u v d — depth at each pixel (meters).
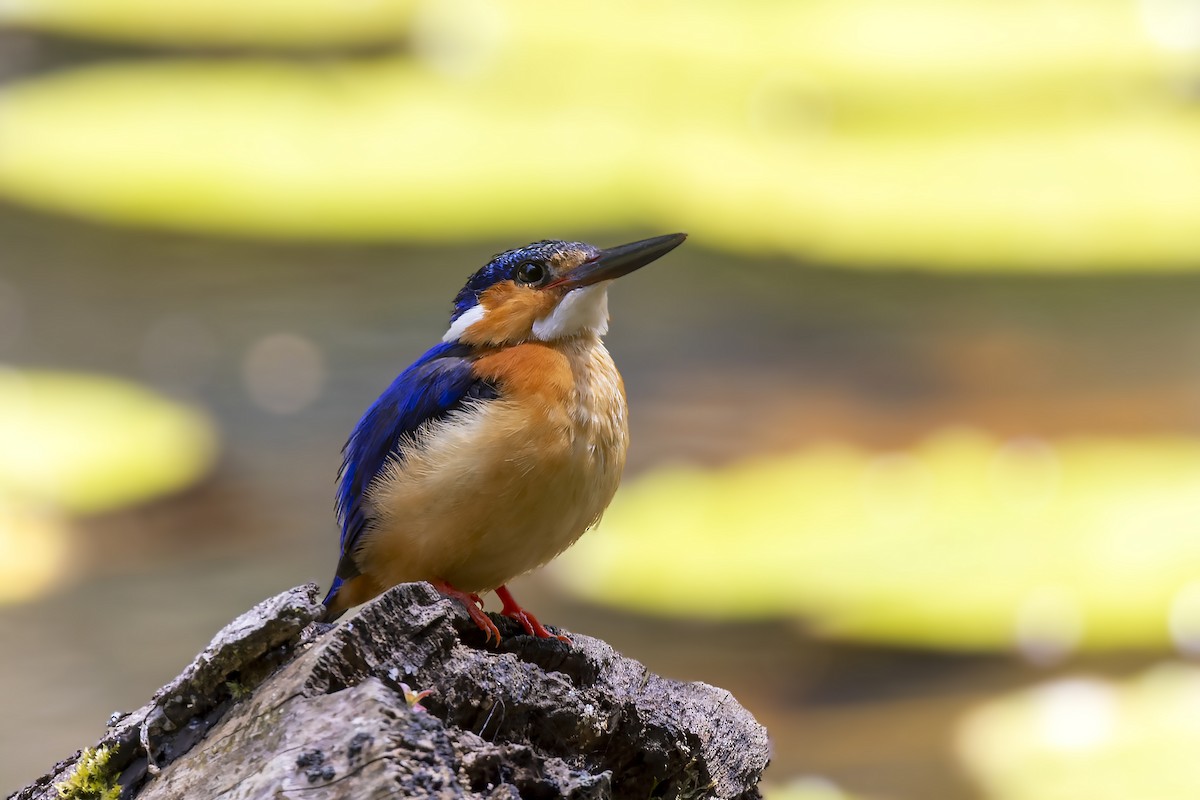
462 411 5.61
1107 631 12.80
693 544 14.84
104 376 18.16
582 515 5.73
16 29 32.19
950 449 17.22
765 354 19.58
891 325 21.02
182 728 4.51
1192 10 33.81
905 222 24.80
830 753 11.33
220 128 27.70
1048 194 26.02
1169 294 22.12
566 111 29.77
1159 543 14.70
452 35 34.56
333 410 17.58
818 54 33.75
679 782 5.03
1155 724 11.56
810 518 15.09
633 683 5.34
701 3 36.59
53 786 4.88
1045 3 35.44
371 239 22.84
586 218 24.30
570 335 5.99
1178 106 30.80
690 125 29.97
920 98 31.20
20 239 22.80
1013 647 12.80
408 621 4.34
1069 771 11.08
